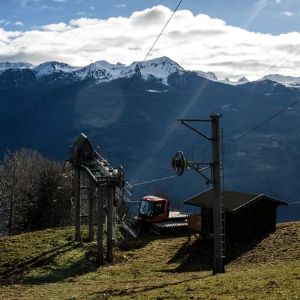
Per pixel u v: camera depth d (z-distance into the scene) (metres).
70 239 52.31
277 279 26.42
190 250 47.75
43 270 42.28
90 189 52.84
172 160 35.25
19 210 93.62
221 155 35.22
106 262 45.44
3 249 47.84
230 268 38.53
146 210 59.00
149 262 45.06
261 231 48.12
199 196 52.47
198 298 24.02
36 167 103.50
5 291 35.16
